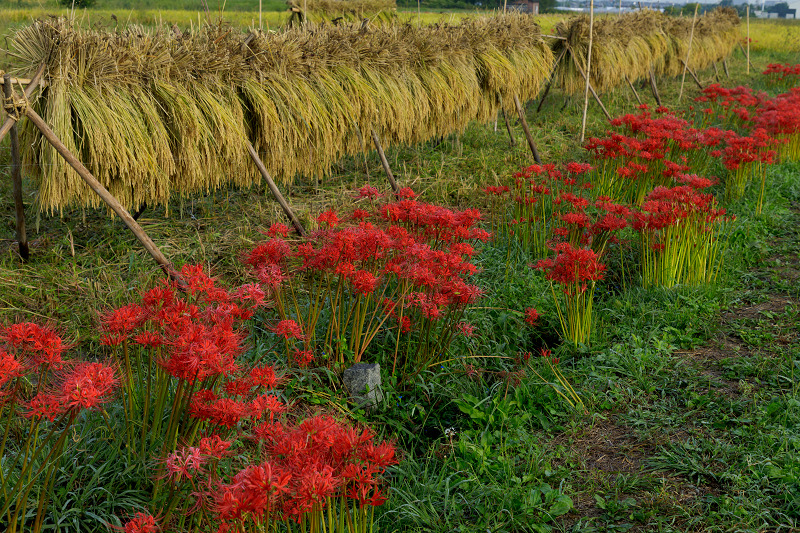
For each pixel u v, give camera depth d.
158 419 2.55
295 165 5.28
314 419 1.86
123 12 12.30
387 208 3.72
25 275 4.14
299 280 4.16
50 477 2.25
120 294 3.94
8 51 3.92
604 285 4.90
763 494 2.64
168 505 2.16
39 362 2.07
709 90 9.70
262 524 1.85
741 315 4.39
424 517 2.54
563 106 10.87
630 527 2.54
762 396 3.37
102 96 4.02
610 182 6.30
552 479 2.85
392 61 5.98
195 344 2.11
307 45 5.31
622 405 3.41
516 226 5.36
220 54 4.68
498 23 7.59
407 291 3.68
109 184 4.12
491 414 3.22
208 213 5.33
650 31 11.42
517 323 4.18
